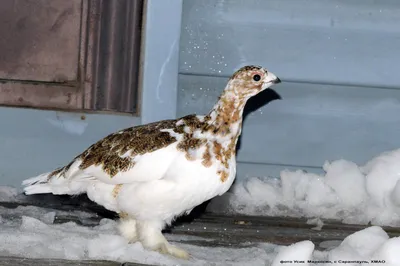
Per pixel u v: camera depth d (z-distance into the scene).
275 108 8.76
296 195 8.56
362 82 8.73
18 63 8.52
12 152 8.55
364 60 8.70
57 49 8.52
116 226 7.25
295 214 8.48
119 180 6.55
